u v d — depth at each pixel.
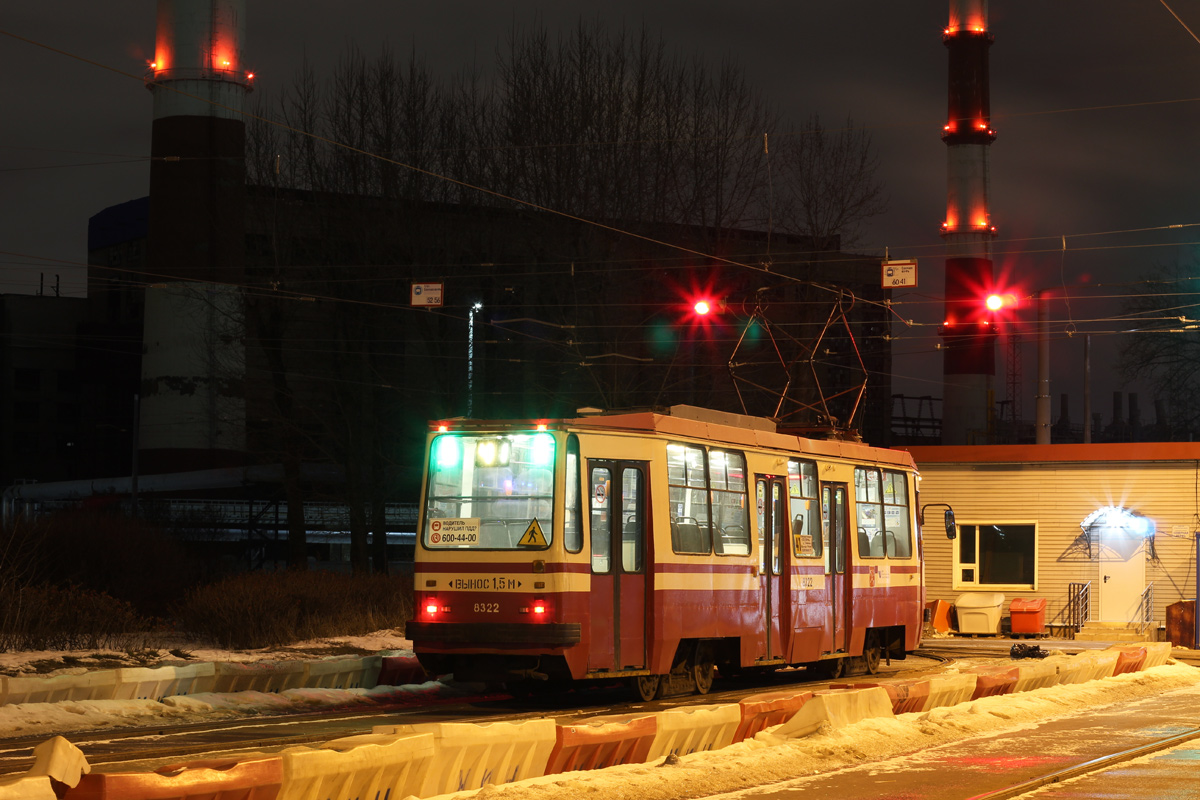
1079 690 22.64
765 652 23.97
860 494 28.27
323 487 62.38
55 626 26.42
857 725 16.19
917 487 31.42
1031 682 22.83
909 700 18.52
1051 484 45.25
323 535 71.06
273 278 53.53
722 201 54.50
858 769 13.99
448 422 20.53
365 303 52.66
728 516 23.09
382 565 53.50
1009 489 45.72
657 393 51.94
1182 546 43.44
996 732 17.56
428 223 52.69
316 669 21.92
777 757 14.04
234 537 64.06
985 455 45.97
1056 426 135.88
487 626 19.56
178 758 13.71
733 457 23.39
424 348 53.53
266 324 53.75
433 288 40.94
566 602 19.30
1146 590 43.72
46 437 109.81
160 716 18.14
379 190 52.50
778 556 24.70
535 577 19.39
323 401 55.69
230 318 57.06
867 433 95.62
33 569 31.62
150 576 37.69
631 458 20.72
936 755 15.16
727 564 22.84
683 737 14.54
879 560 28.83
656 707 20.08
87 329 101.44
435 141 53.19
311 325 62.16
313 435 55.00
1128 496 44.28
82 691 18.25
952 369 101.81
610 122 52.72
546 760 12.67
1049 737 17.00
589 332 51.66
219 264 74.06
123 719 17.59
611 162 52.28
